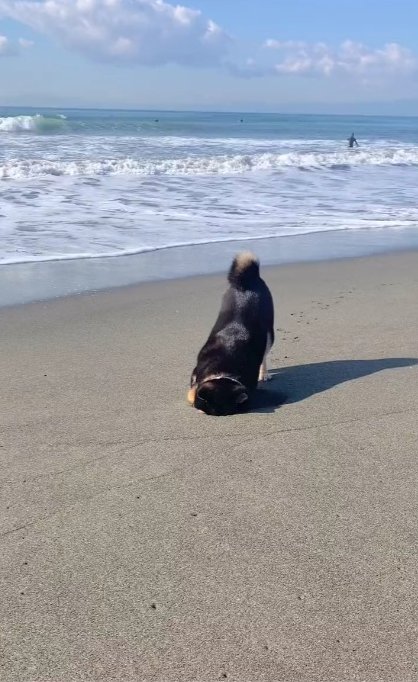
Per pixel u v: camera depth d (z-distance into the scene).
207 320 3.76
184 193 7.94
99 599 1.65
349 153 12.73
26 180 8.23
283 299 4.15
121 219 6.36
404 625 1.57
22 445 2.34
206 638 1.54
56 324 3.65
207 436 2.41
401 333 3.50
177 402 2.70
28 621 1.58
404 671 1.45
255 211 7.12
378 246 5.76
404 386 2.82
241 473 2.17
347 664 1.47
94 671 1.46
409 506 1.99
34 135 15.50
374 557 1.78
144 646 1.52
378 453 2.28
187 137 17.47
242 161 10.47
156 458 2.26
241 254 2.82
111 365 3.08
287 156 11.49
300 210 7.30
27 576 1.72
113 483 2.12
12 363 3.09
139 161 9.59
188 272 4.76
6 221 6.01
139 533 1.88
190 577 1.71
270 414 2.57
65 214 6.43
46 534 1.88
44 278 4.48
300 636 1.54
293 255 5.34
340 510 1.97
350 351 3.24
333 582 1.69
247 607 1.62
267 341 2.76
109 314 3.84
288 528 1.89
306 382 2.87
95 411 2.61
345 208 7.54
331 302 4.09
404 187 9.35
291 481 2.12
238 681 1.43
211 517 1.94
